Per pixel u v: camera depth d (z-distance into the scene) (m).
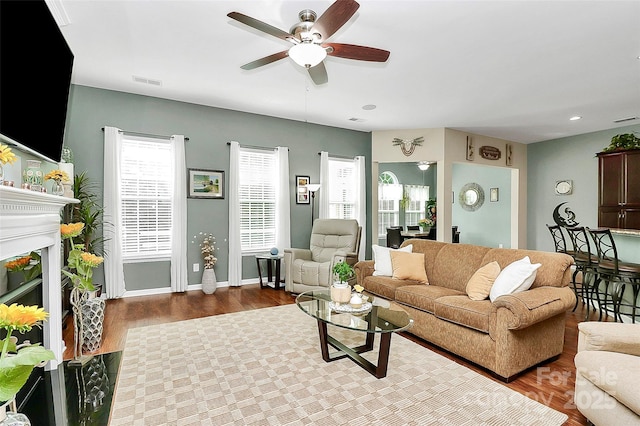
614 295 3.44
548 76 3.69
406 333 3.19
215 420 1.83
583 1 2.32
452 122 5.64
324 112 5.12
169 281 4.67
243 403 1.99
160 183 4.61
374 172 6.36
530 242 7.29
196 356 2.62
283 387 2.17
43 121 2.02
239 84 3.98
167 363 2.50
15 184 2.12
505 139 6.93
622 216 5.20
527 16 2.51
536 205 7.19
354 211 6.30
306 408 1.95
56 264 2.29
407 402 2.02
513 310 2.18
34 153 1.98
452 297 2.79
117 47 3.04
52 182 2.62
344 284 2.65
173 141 4.61
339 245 4.93
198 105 4.80
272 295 4.54
